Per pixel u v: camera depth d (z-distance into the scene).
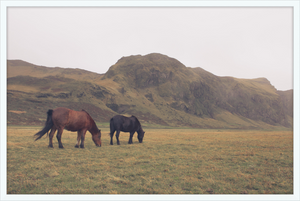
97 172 7.85
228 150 14.03
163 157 11.06
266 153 12.69
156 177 7.36
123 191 6.04
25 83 162.38
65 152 11.80
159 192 6.00
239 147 15.66
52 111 13.03
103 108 154.00
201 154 12.27
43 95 139.62
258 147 15.71
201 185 6.64
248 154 12.35
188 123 175.50
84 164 8.95
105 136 26.67
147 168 8.64
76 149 13.21
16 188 6.07
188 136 30.14
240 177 7.57
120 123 16.78
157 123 155.25
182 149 14.47
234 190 6.31
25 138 18.70
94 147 14.69
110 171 8.04
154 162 9.80
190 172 8.12
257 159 10.88
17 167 8.21
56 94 146.25
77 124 13.76
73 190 5.99
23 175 7.19
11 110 105.06
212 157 11.22
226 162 10.15
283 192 6.26
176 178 7.31
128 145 16.34
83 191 5.92
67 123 13.25
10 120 90.31
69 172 7.74
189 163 9.70
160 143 18.34
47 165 8.65
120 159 10.29
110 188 6.20
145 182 6.79
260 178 7.54
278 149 14.51
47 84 167.00
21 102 120.56
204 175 7.71
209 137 27.53
